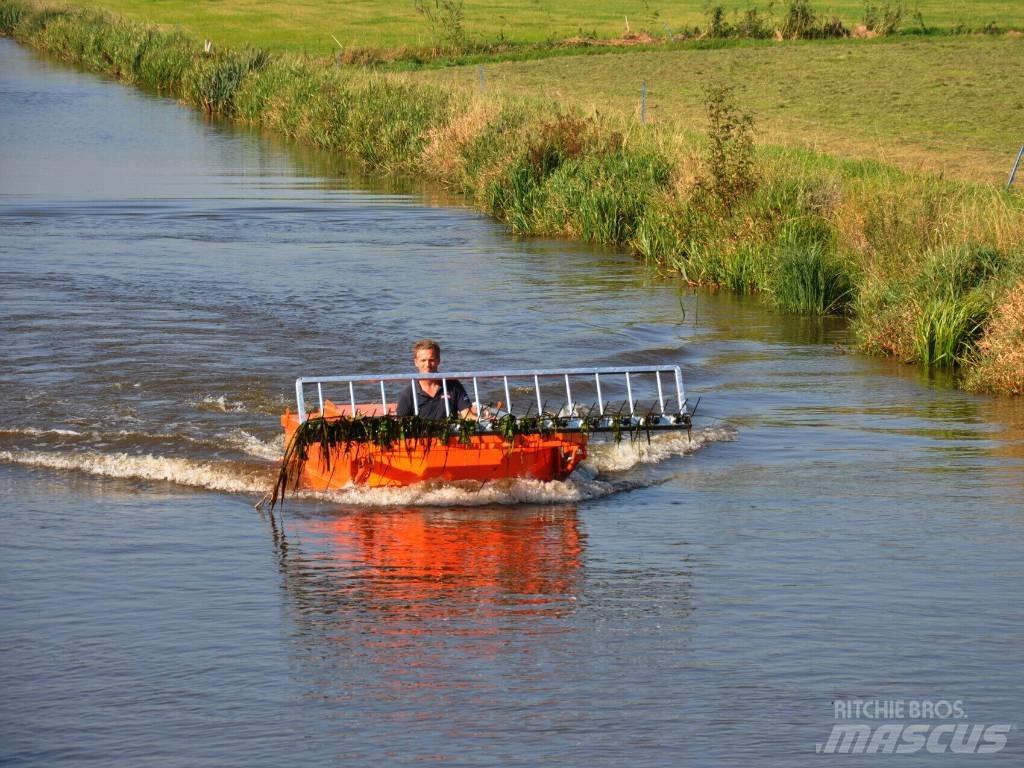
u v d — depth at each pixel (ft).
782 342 83.92
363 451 50.31
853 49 280.72
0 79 273.13
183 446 57.47
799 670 34.24
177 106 243.40
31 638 36.42
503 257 113.39
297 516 48.52
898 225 96.84
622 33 323.57
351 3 409.90
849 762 29.22
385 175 171.42
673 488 52.54
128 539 45.55
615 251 118.52
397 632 36.91
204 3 401.70
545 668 34.37
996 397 70.18
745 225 105.91
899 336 80.02
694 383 71.87
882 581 41.22
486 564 43.01
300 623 37.63
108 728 30.91
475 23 349.20
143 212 133.59
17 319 81.92
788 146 150.82
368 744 30.09
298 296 92.48
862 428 62.69
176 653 35.37
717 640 36.27
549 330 84.23
